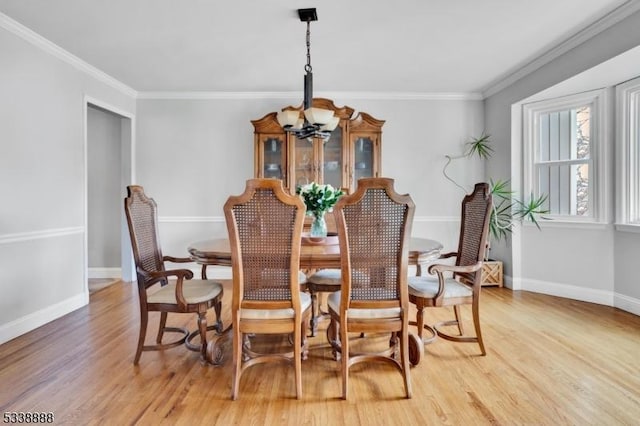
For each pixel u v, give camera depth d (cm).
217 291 219
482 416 159
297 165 392
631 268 298
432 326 250
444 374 197
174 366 209
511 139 378
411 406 168
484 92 420
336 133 392
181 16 244
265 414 162
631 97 299
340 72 354
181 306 203
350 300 175
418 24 256
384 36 275
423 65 337
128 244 421
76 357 219
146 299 208
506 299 343
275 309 175
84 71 329
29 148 266
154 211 235
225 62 326
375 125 391
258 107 422
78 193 320
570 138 347
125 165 417
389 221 174
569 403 168
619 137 306
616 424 152
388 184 169
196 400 173
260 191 170
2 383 188
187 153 424
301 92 419
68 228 306
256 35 272
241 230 173
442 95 426
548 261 362
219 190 425
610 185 316
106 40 280
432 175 430
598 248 325
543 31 270
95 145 437
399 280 176
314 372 203
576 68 285
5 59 246
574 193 346
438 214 430
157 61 324
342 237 172
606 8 238
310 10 236
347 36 275
